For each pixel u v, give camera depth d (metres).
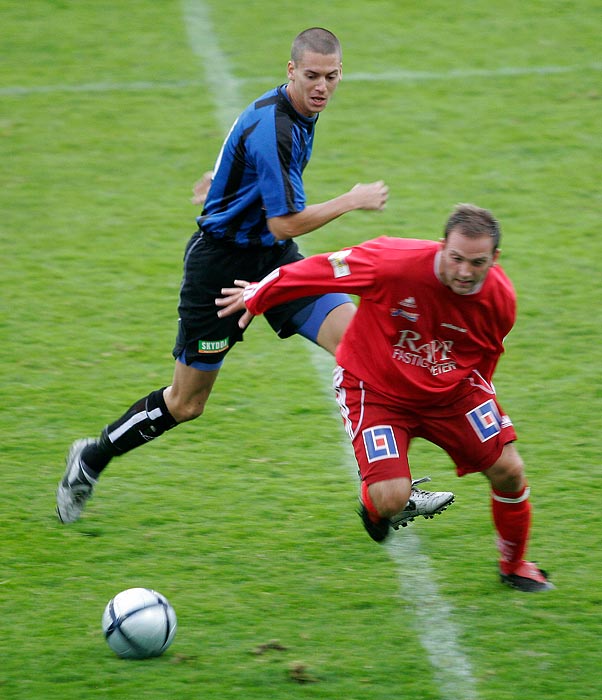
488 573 16.98
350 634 15.30
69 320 25.83
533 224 30.70
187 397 18.23
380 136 36.22
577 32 44.28
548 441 21.03
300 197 16.73
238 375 23.80
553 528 18.17
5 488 19.31
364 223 30.92
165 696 13.84
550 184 33.06
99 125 36.81
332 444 21.06
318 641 15.12
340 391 15.98
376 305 15.09
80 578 16.66
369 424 15.55
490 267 14.22
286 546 17.67
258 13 46.03
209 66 41.19
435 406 15.55
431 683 14.19
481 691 14.03
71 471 18.02
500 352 15.49
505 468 15.52
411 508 16.31
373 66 41.31
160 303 26.73
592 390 22.91
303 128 16.81
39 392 22.75
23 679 14.21
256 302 15.84
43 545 17.58
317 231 30.53
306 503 19.02
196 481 19.72
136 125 36.84
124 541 17.77
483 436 15.54
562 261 28.66
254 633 15.30
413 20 45.47
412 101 38.75
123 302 26.73
